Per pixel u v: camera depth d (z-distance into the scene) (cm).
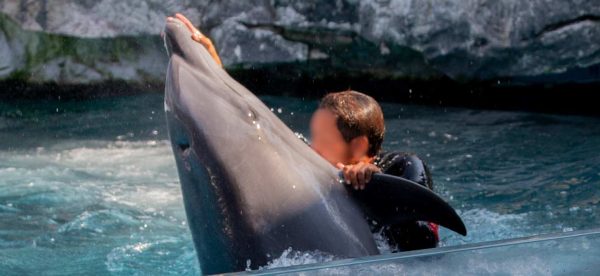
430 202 892
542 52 2428
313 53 2584
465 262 728
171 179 1816
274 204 927
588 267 717
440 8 2464
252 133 939
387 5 2506
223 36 2592
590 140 2072
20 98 2641
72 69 2634
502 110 2495
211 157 912
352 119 1059
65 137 2231
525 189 1673
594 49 2386
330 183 957
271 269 726
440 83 2548
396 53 2528
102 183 1773
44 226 1457
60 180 1795
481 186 1708
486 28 2450
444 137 2141
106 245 1343
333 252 933
